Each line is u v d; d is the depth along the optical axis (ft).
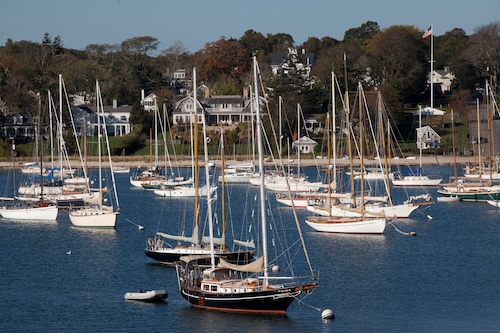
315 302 383.86
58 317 364.99
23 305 384.06
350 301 386.32
